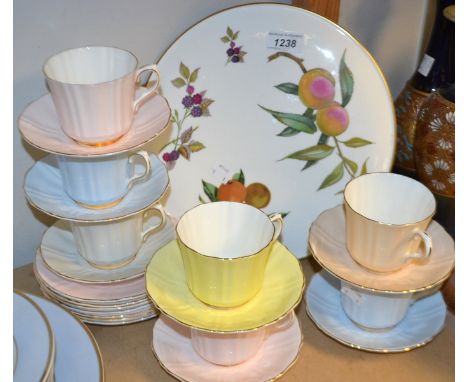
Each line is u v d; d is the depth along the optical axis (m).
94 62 0.63
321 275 0.78
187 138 0.77
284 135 0.78
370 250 0.65
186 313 0.58
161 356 0.65
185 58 0.74
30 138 0.57
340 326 0.71
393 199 0.70
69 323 0.59
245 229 0.61
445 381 0.66
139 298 0.69
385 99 0.77
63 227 0.75
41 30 0.66
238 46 0.75
